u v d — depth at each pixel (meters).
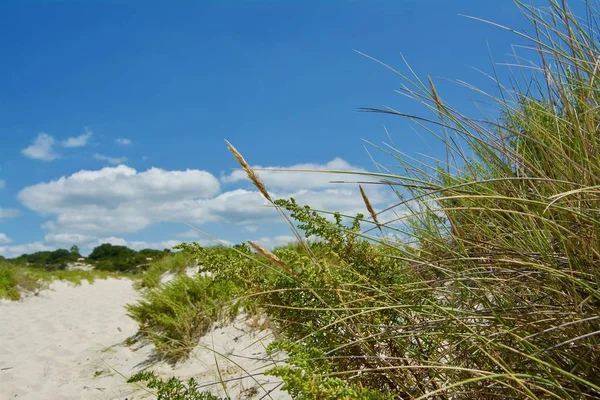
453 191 2.01
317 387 1.36
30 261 33.81
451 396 1.72
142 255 29.31
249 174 1.97
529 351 1.53
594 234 1.61
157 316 5.46
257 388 3.04
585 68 1.81
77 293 13.39
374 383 1.86
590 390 1.42
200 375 3.85
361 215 2.28
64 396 4.39
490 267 1.85
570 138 1.98
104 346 5.89
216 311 5.05
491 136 2.08
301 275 2.13
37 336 7.02
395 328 1.82
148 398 3.78
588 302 1.55
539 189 2.07
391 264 2.30
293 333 2.15
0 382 5.00
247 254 2.39
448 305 1.96
